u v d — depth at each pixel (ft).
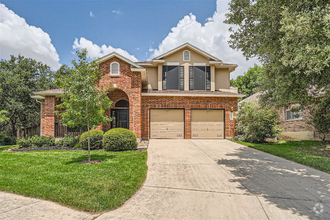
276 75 22.62
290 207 13.10
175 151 32.91
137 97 44.06
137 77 44.42
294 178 19.24
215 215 11.93
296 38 17.54
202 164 24.58
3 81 68.28
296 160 25.95
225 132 49.37
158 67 54.75
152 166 23.63
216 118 49.73
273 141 46.16
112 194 14.30
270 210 12.66
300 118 47.98
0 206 12.42
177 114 48.98
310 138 45.29
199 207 13.00
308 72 17.52
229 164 24.59
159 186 16.99
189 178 19.17
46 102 46.47
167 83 54.24
